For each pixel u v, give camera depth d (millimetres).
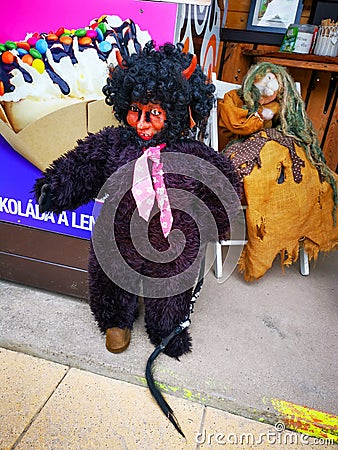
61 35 1250
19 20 1263
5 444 1105
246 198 1682
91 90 1295
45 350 1376
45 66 1288
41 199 1182
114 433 1161
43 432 1145
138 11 1198
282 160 1739
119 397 1277
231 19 2387
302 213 1794
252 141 1742
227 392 1270
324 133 2557
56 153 1396
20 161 1443
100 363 1338
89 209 1434
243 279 1921
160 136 1140
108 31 1232
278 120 1853
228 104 1819
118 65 1135
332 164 2586
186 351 1387
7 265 1649
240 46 2406
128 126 1171
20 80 1312
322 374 1375
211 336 1500
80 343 1408
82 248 1517
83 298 1617
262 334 1545
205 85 1144
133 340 1438
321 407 1248
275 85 1779
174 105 1084
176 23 1193
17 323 1478
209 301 1722
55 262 1578
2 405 1211
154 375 1309
